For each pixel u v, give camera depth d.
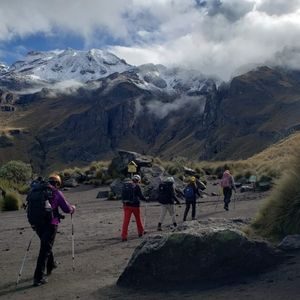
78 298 9.14
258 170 38.16
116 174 43.28
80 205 30.38
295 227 11.18
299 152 12.77
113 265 11.99
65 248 14.98
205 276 9.23
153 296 8.75
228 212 21.56
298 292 7.65
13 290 10.34
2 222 23.59
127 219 16.20
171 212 18.34
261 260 9.33
